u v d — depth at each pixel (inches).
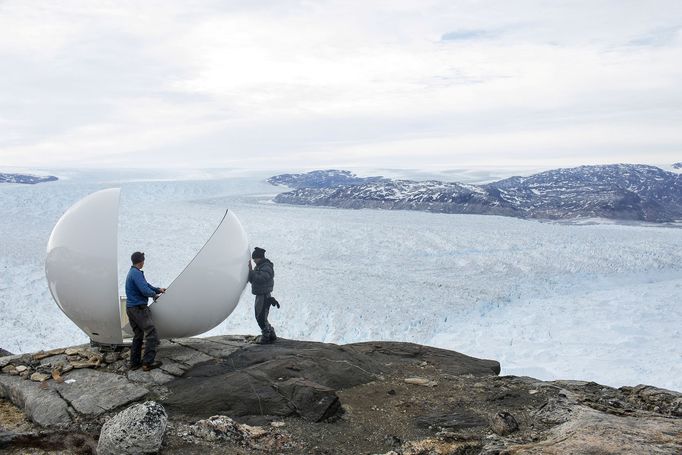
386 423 168.6
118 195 218.5
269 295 253.6
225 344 248.1
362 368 220.7
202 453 137.3
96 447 138.9
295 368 204.8
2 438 140.2
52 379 198.2
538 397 188.2
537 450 123.2
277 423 162.7
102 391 186.1
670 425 140.1
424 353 260.5
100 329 217.6
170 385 194.5
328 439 154.9
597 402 179.3
